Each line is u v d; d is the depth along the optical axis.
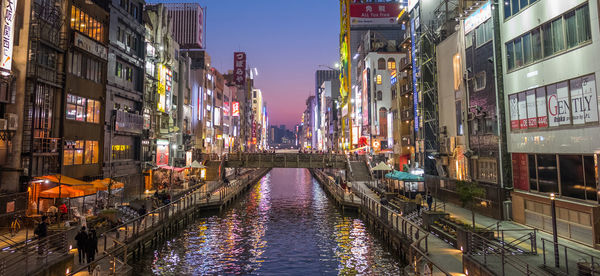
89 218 21.77
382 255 22.62
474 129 28.12
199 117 67.75
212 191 45.94
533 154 21.25
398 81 55.22
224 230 30.23
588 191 17.00
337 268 20.19
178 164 53.22
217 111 81.12
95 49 29.19
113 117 32.25
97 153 29.89
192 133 63.78
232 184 51.44
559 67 18.81
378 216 28.19
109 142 31.80
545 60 19.91
